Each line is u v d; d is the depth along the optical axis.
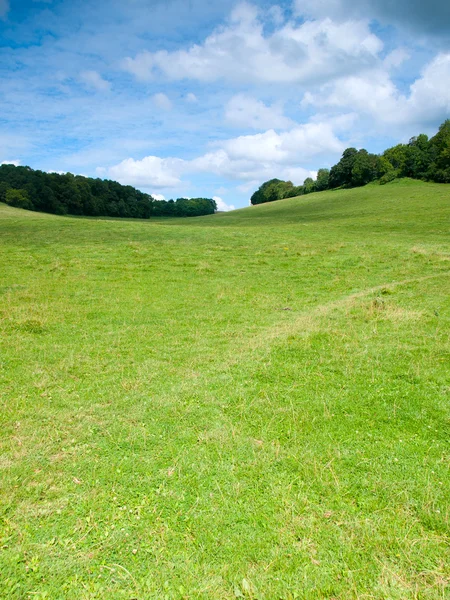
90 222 38.84
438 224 37.50
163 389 6.98
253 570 3.47
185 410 6.21
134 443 5.34
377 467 4.80
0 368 7.83
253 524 3.97
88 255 22.78
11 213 57.94
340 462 4.91
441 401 6.25
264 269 20.20
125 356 8.70
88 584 3.36
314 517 4.05
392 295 14.35
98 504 4.24
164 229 35.16
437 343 8.77
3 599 3.22
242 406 6.29
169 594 3.28
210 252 24.62
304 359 8.13
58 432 5.61
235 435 5.52
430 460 4.89
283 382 7.14
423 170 87.00
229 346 9.34
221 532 3.88
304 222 49.53
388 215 47.44
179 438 5.46
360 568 3.48
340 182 107.69
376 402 6.32
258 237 31.33
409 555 3.59
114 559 3.60
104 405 6.42
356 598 3.23
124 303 13.73
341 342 9.12
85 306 13.15
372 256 22.72
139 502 4.27
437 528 3.89
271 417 5.98
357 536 3.81
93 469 4.80
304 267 20.56
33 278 17.23
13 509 4.15
